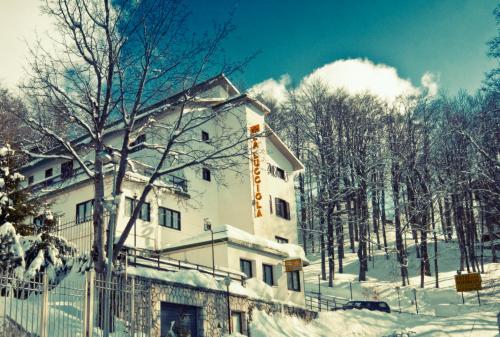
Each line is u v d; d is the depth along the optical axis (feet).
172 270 78.18
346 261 192.65
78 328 46.68
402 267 159.22
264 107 136.87
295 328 86.22
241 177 126.21
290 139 210.38
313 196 209.46
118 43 67.36
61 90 67.87
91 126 80.12
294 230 140.26
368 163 183.62
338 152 188.96
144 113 106.11
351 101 205.77
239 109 130.93
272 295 91.30
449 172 179.11
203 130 126.31
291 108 209.15
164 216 105.81
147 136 116.78
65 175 107.76
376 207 190.19
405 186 187.21
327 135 194.59
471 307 128.77
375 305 112.78
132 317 51.31
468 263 170.50
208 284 75.10
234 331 77.51
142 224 98.32
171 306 67.46
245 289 84.48
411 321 105.91
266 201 129.80
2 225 57.77
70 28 67.36
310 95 209.46
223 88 138.51
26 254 62.69
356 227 203.10
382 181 184.65
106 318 46.80
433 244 197.36
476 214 189.06
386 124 195.93
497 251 191.31
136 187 98.68
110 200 52.06
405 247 167.73
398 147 184.34
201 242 93.86
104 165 97.30
